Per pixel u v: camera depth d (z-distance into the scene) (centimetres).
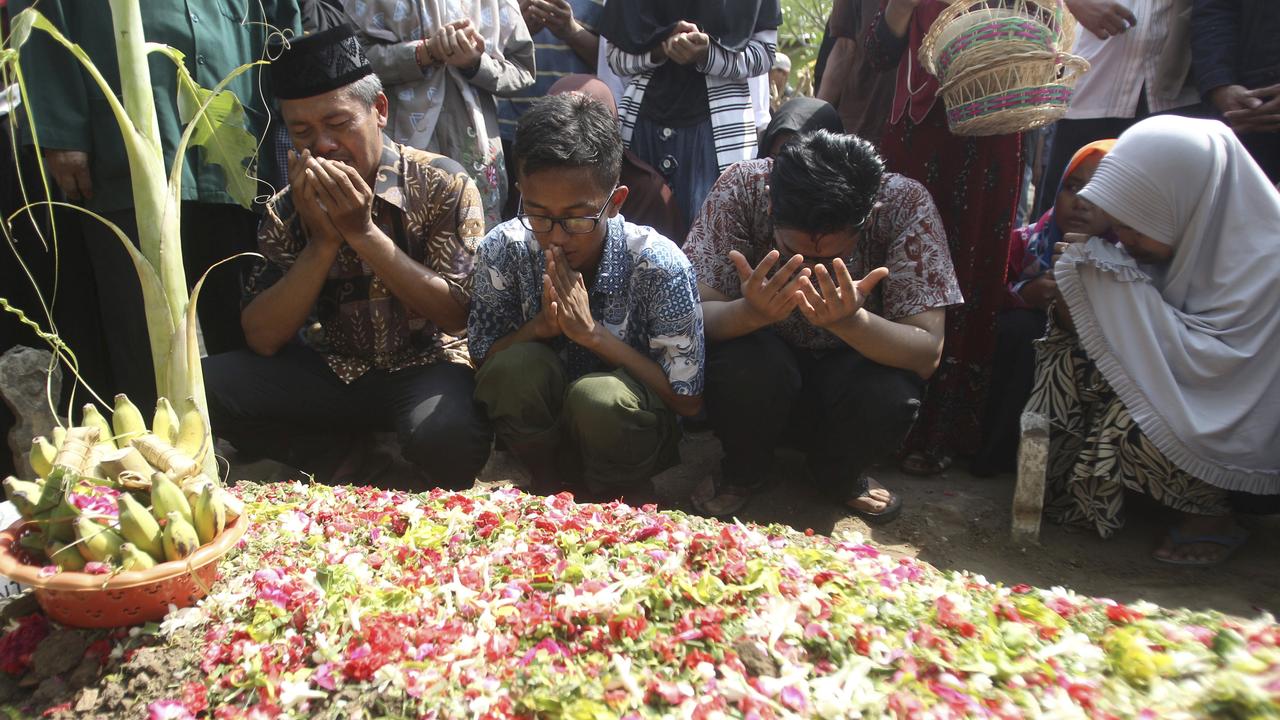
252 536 209
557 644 171
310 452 336
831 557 203
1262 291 295
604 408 278
